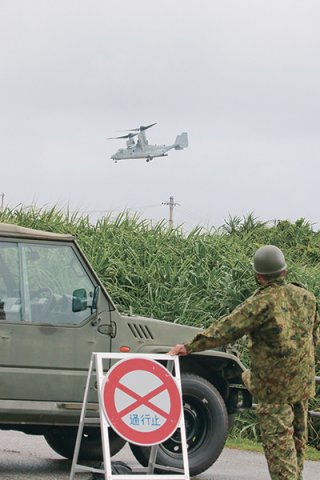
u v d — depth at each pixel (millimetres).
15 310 12680
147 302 20938
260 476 14133
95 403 12898
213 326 10188
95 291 13055
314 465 15852
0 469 13414
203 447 13336
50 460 14570
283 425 9891
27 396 12602
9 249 12789
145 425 10727
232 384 14227
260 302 9984
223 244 23531
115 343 13102
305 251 27328
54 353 12758
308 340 10070
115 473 11117
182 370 13719
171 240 23609
